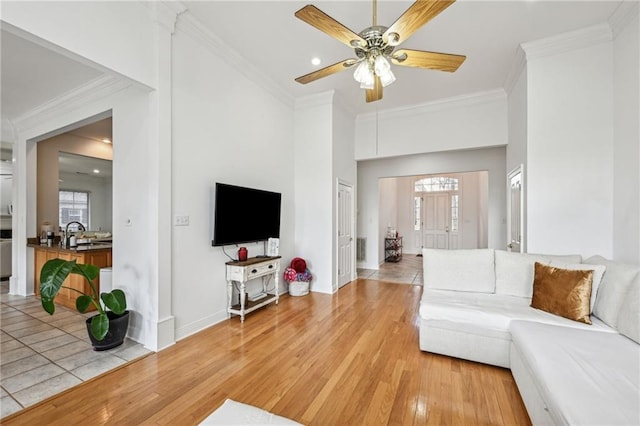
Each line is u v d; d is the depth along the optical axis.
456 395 1.90
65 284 3.76
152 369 2.21
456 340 2.35
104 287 3.46
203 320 3.02
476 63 3.59
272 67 3.71
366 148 5.35
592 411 1.14
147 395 1.89
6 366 2.24
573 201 3.07
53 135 4.09
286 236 4.53
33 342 2.68
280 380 2.08
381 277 5.73
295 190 4.76
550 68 3.16
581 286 2.18
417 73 3.83
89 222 8.67
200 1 2.54
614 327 1.95
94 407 1.77
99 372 2.16
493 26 2.90
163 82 2.57
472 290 2.90
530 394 1.63
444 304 2.48
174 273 2.71
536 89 3.22
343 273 5.01
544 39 3.09
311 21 1.86
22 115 4.17
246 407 1.23
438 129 4.78
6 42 2.57
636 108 2.56
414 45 3.21
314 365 2.28
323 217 4.55
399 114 5.08
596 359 1.52
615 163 2.87
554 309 2.24
